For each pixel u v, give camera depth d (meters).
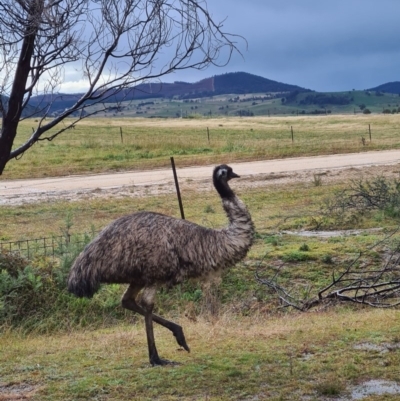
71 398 6.10
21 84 5.73
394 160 27.38
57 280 10.13
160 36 6.05
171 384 6.30
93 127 55.38
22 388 6.46
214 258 6.94
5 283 9.68
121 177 25.56
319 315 9.21
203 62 6.00
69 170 27.58
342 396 5.88
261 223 15.72
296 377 6.33
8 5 5.45
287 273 11.46
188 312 9.81
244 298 10.58
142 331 8.74
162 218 6.94
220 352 7.26
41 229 15.71
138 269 6.75
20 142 38.44
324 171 24.69
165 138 41.47
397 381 6.16
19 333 9.12
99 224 16.30
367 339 7.41
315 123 62.53
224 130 53.69
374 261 11.87
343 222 15.41
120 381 6.43
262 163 28.45
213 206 18.45
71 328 9.45
